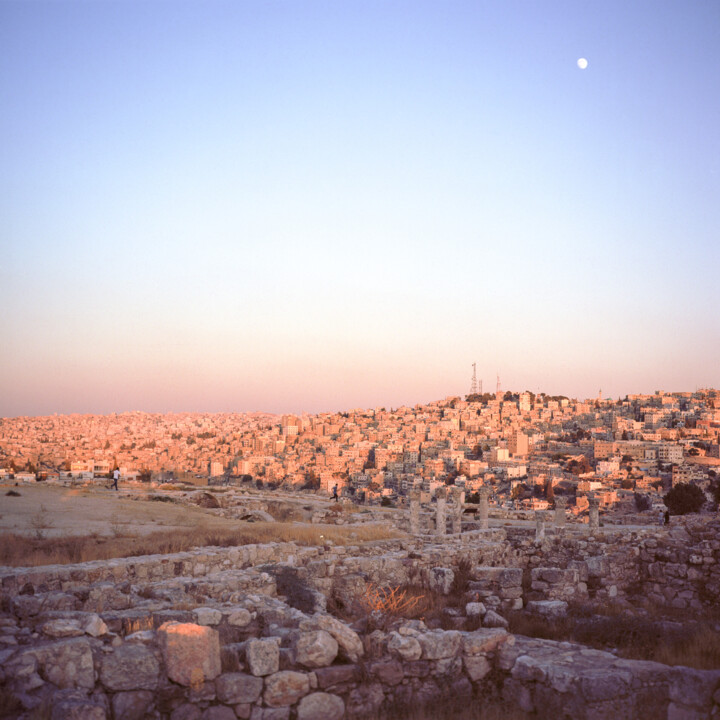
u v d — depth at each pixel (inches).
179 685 387.9
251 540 966.4
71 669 375.6
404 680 439.2
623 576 988.6
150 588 636.1
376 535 1229.1
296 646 417.7
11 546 812.0
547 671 437.1
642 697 427.2
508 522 1722.4
